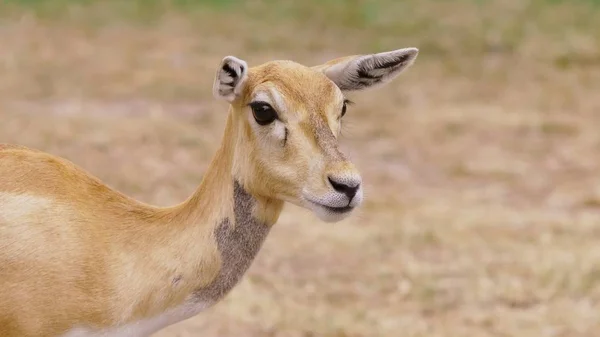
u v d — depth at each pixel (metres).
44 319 16.00
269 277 28.48
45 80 46.50
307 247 30.58
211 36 54.81
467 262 29.72
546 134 42.25
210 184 17.09
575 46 53.91
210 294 16.94
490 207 34.19
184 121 42.06
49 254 16.06
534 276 28.70
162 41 53.66
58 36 53.62
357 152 39.47
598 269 29.00
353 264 29.59
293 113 16.44
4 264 15.90
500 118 44.09
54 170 16.80
